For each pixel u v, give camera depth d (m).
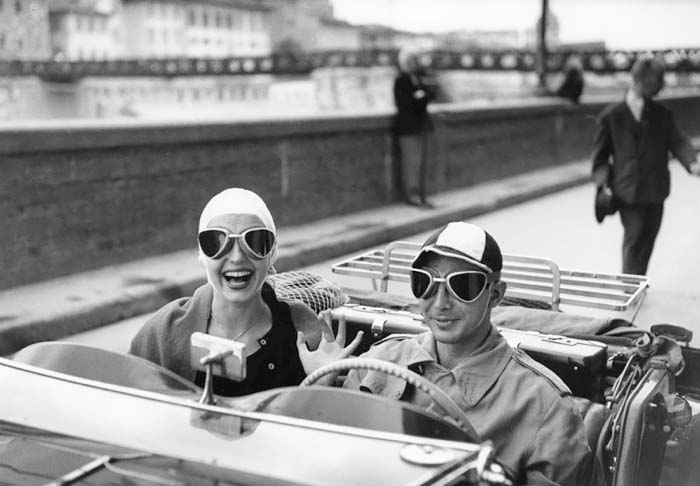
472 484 1.78
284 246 9.70
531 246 10.52
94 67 96.69
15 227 7.57
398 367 2.07
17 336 6.44
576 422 2.59
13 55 98.75
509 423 2.56
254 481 1.75
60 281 7.84
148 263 8.66
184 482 1.77
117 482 1.79
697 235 11.27
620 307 3.58
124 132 8.40
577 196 15.36
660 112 6.90
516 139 16.84
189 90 104.19
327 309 3.58
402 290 7.54
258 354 2.88
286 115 11.06
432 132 12.77
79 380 2.17
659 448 3.00
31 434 1.99
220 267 2.72
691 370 3.39
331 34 134.62
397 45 119.38
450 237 2.56
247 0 131.00
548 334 3.22
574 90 19.77
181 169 9.24
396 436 1.86
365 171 12.35
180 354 2.87
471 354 2.68
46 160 7.79
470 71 62.12
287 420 1.92
